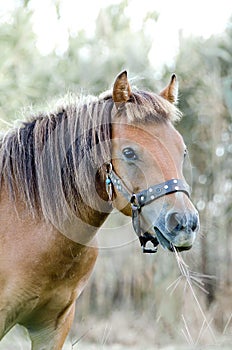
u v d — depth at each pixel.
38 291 4.06
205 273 9.55
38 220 4.04
